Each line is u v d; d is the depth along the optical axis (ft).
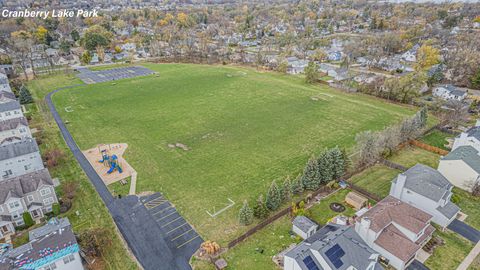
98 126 256.73
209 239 141.08
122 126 256.93
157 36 617.62
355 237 122.42
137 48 578.66
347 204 161.58
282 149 217.97
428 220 134.21
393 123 256.11
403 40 556.51
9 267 111.45
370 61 448.24
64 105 302.25
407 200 157.17
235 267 125.90
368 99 315.17
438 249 132.98
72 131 247.70
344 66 430.61
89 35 542.57
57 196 169.27
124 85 366.22
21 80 378.12
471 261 126.82
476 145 190.49
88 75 410.93
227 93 337.11
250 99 318.04
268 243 138.10
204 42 544.21
